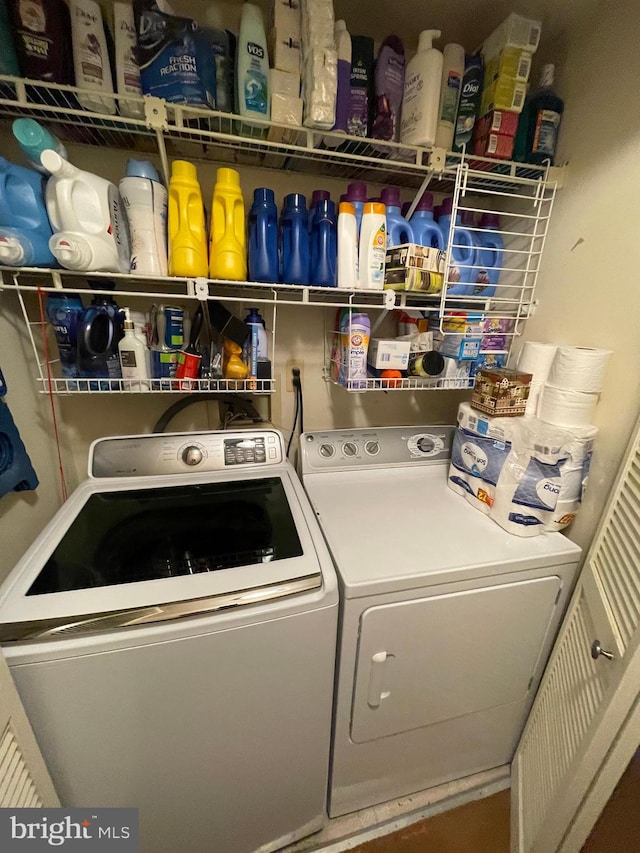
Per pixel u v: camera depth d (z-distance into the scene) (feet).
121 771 2.75
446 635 3.46
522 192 4.61
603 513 3.51
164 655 2.54
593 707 3.05
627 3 3.36
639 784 3.07
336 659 3.33
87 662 2.40
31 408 4.03
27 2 2.78
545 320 4.49
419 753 4.02
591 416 3.88
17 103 2.87
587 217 3.88
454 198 4.03
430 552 3.47
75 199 3.01
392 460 4.91
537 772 3.83
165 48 2.99
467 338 4.57
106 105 3.12
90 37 3.01
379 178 4.62
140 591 2.59
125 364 3.76
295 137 3.58
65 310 3.55
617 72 3.49
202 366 4.02
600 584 3.29
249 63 3.16
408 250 3.83
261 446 4.35
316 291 4.18
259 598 2.68
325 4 3.11
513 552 3.52
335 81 3.21
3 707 2.07
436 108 3.62
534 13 3.86
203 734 2.86
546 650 4.00
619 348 3.58
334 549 3.45
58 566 2.81
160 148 3.28
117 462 3.94
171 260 3.45
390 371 4.44
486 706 4.02
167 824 3.07
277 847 3.77
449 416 6.11
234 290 4.56
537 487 3.62
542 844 3.44
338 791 3.89
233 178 3.48
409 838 4.01
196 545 3.20
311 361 5.24
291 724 3.16
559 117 4.10
